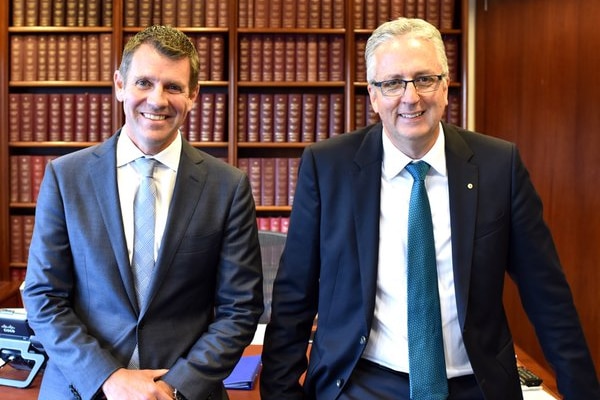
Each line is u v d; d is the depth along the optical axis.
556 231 3.26
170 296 1.56
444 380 1.47
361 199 1.55
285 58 3.85
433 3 3.85
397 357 1.50
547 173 3.32
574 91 3.05
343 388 1.53
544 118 3.34
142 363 1.52
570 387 1.55
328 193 1.58
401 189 1.55
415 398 1.46
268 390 1.63
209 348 1.55
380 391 1.50
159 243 1.58
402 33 1.46
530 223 1.53
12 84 3.81
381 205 1.56
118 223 1.55
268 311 2.68
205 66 3.82
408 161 1.52
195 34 3.81
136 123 1.53
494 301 1.51
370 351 1.54
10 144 3.83
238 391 1.78
